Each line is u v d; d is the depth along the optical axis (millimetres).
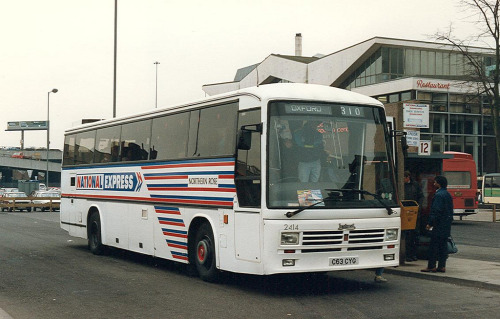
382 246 10164
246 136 9648
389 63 58312
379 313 8500
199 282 11383
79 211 17328
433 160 14289
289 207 9500
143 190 13750
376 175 10312
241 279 11766
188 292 10250
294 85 10383
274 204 9484
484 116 57656
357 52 59031
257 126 9711
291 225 9438
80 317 8234
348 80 62438
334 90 10594
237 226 10211
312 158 9844
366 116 10469
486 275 11578
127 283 11242
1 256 15602
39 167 107438
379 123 10578
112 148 15516
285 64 67062
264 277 12062
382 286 10961
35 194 52812
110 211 15414
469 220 33375
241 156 10211
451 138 56156
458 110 56438
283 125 9805
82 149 17438
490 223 30781
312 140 9922
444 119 55875
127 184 14531
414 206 12352
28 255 15922
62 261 14680
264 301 9438
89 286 10867
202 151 11547
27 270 12938
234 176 10336
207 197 11219
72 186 17922
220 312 8578
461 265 13109
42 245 18844
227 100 10953
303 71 65125
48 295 9922
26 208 49625
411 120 14133
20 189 74062
